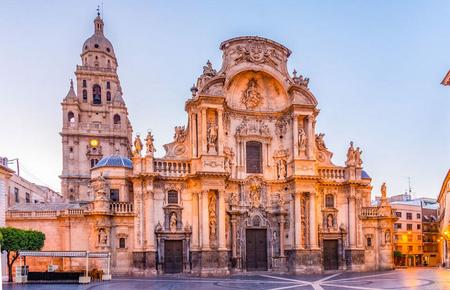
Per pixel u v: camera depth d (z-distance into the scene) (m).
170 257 54.03
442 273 53.25
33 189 84.12
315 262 55.12
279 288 35.84
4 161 61.50
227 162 57.09
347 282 41.00
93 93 111.44
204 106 54.69
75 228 54.59
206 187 53.28
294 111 57.12
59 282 42.56
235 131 58.69
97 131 106.25
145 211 53.53
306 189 56.06
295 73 59.72
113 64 116.31
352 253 58.19
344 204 59.72
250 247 56.78
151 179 53.62
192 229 54.34
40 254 42.56
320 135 61.44
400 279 43.69
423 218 109.12
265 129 59.44
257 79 60.38
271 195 58.25
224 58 57.38
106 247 52.53
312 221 55.72
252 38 58.38
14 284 40.75
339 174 60.16
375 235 60.25
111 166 58.09
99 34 116.94
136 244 53.03
